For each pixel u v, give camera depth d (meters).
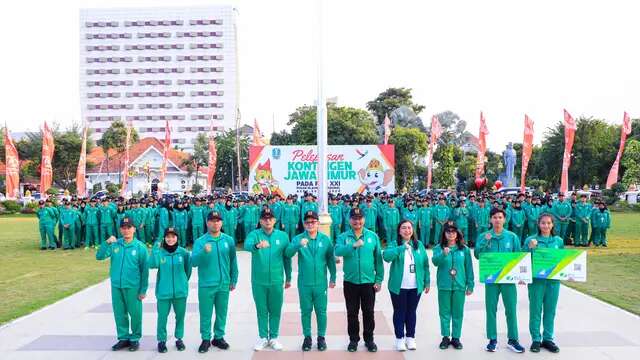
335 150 22.30
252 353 7.09
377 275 7.26
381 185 22.25
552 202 19.17
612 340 7.53
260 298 7.26
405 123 57.16
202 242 7.27
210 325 7.27
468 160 50.56
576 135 46.53
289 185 22.28
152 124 120.56
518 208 18.08
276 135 57.56
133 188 60.97
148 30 120.62
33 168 56.12
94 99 120.69
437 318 8.90
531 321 7.12
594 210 18.58
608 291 10.77
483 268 7.01
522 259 6.93
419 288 7.14
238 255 16.73
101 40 120.75
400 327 7.16
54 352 7.17
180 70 120.50
